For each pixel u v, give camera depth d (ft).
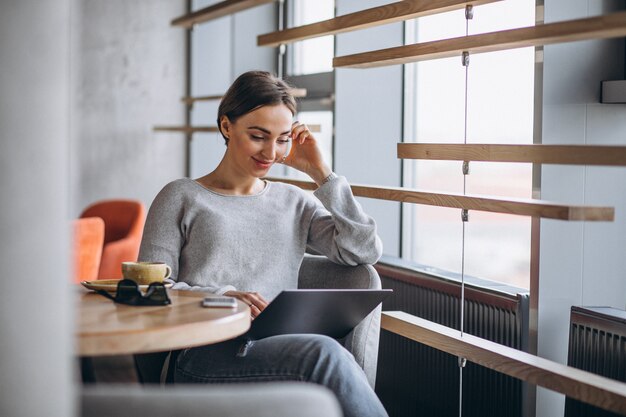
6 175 4.02
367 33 12.55
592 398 6.59
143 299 6.80
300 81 15.70
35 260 4.08
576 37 6.74
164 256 8.45
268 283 8.77
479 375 9.62
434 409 10.50
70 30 4.28
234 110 8.66
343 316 7.98
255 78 8.71
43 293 4.10
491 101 10.92
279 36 11.65
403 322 9.01
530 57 10.14
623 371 7.63
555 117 8.48
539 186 8.45
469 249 11.55
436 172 12.32
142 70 19.31
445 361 10.25
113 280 7.55
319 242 9.17
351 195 9.20
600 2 8.52
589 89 8.61
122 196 19.30
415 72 12.88
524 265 10.46
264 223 8.85
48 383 4.10
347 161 12.61
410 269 10.93
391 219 12.89
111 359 13.93
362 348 8.34
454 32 11.87
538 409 8.74
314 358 7.41
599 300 8.72
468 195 7.89
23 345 4.05
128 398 4.33
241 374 7.63
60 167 4.18
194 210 8.59
